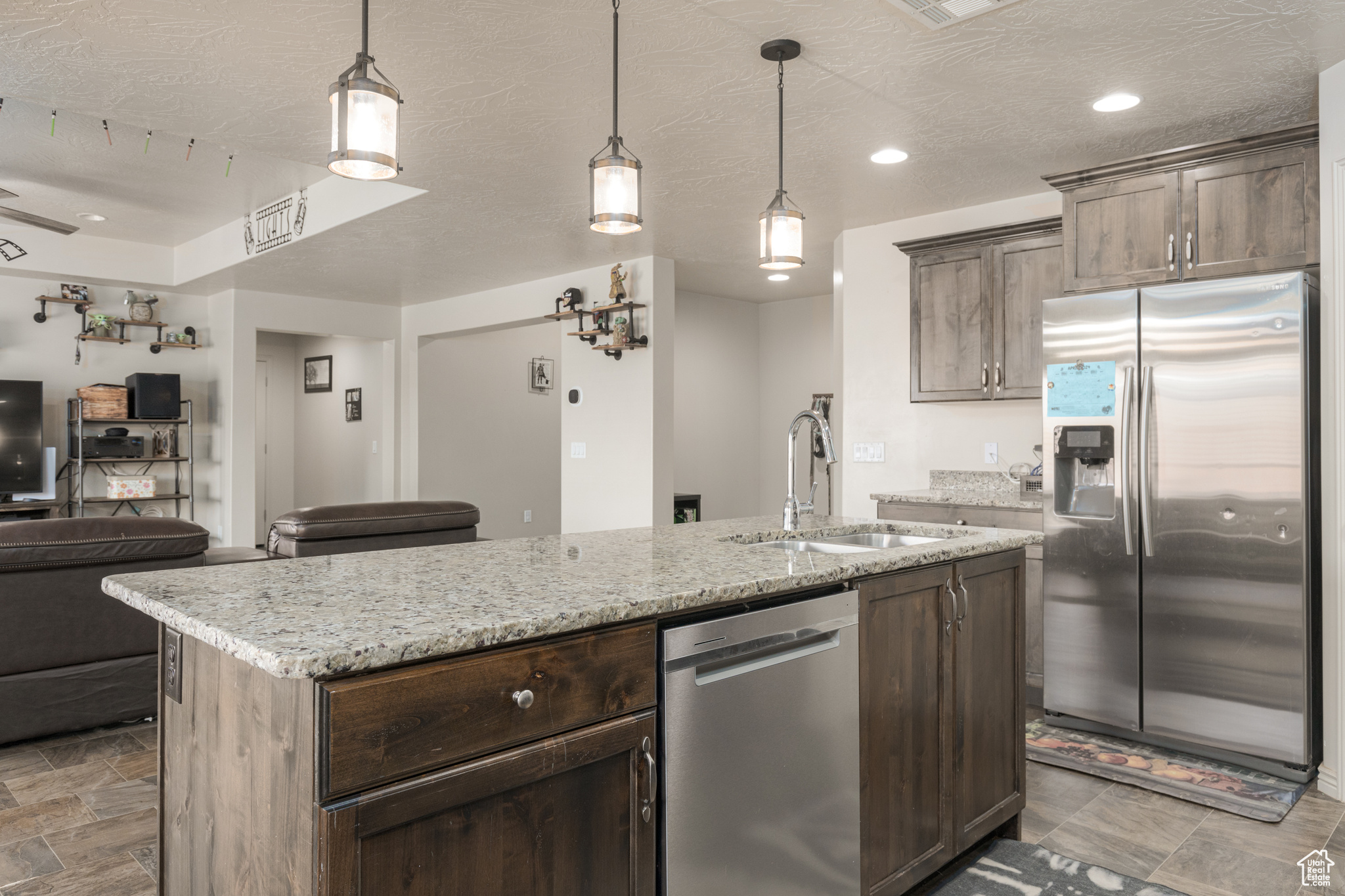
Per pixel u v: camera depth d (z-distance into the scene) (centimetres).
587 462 602
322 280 638
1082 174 332
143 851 233
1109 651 313
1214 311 286
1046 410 327
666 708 147
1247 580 280
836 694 181
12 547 296
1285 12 232
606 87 282
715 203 424
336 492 855
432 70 271
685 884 150
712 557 194
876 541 282
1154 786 275
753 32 244
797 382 748
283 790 114
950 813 215
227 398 686
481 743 121
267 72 276
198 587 153
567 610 133
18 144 406
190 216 557
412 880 114
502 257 557
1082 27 240
